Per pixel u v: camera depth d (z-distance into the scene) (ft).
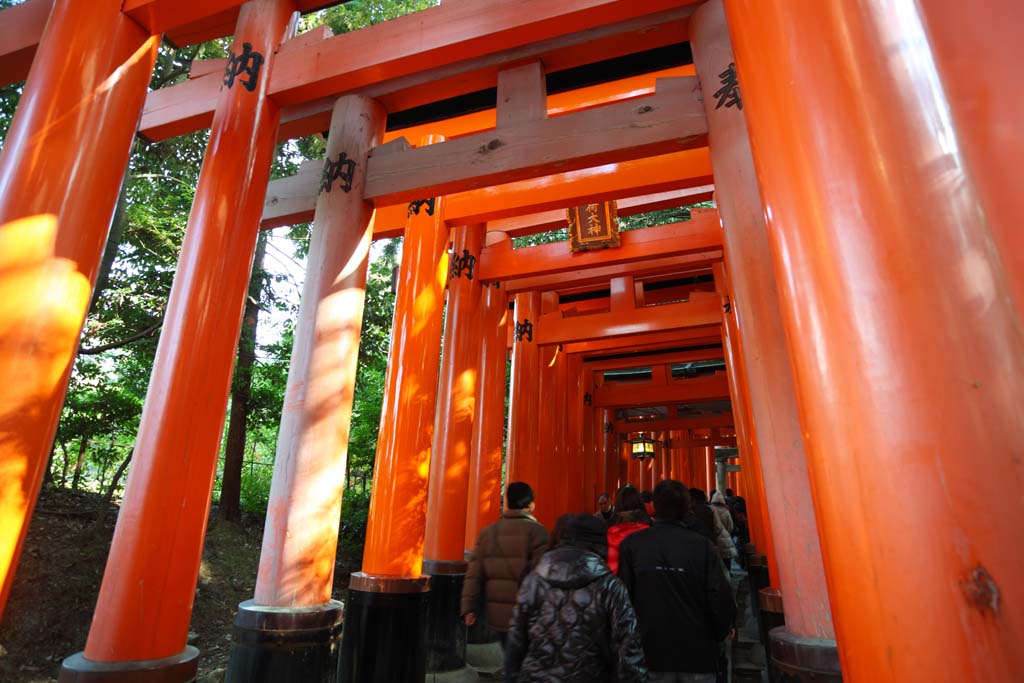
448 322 26.30
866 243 3.59
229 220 14.06
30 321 9.89
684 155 20.62
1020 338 3.07
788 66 4.42
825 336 3.70
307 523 13.64
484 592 15.75
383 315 42.55
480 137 15.66
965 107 3.16
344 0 17.94
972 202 3.36
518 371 34.78
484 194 22.27
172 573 11.60
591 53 15.76
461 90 17.02
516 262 28.68
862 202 3.67
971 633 2.82
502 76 16.10
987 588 2.82
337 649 13.30
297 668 12.25
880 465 3.24
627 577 11.42
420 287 21.18
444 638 21.26
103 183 11.26
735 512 44.06
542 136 15.03
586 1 13.79
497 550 15.55
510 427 34.19
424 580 17.67
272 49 16.39
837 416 3.54
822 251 3.82
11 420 9.46
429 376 20.07
